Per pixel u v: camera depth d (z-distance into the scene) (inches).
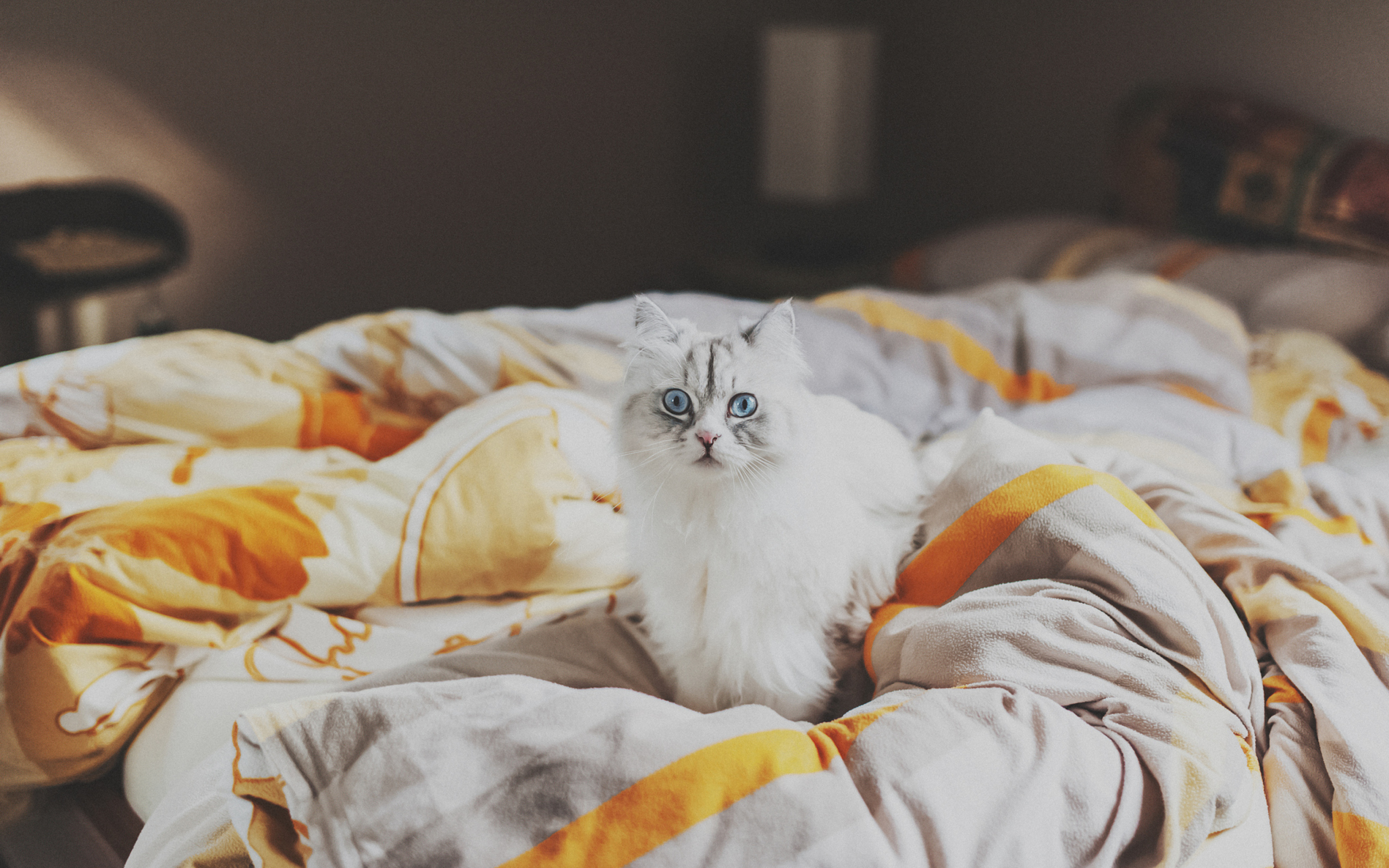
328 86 99.3
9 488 47.8
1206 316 68.2
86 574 39.4
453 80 105.7
